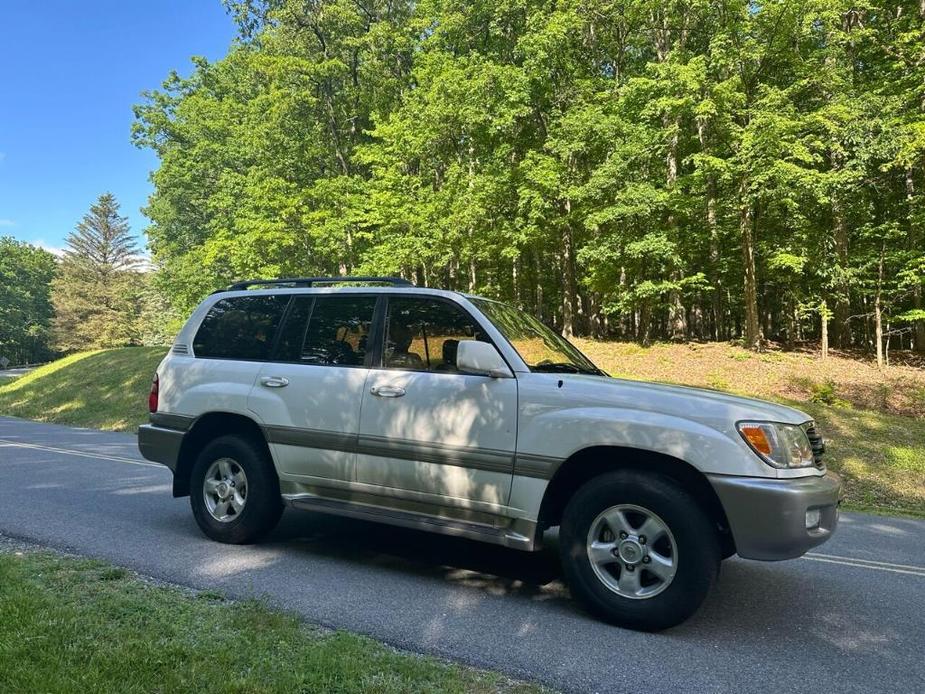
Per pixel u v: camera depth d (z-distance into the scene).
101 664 2.82
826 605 4.36
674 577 3.67
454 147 22.62
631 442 3.82
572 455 3.99
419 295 4.83
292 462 5.02
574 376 4.33
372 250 21.64
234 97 30.94
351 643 3.27
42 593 3.71
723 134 19.03
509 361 4.33
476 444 4.27
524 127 23.22
